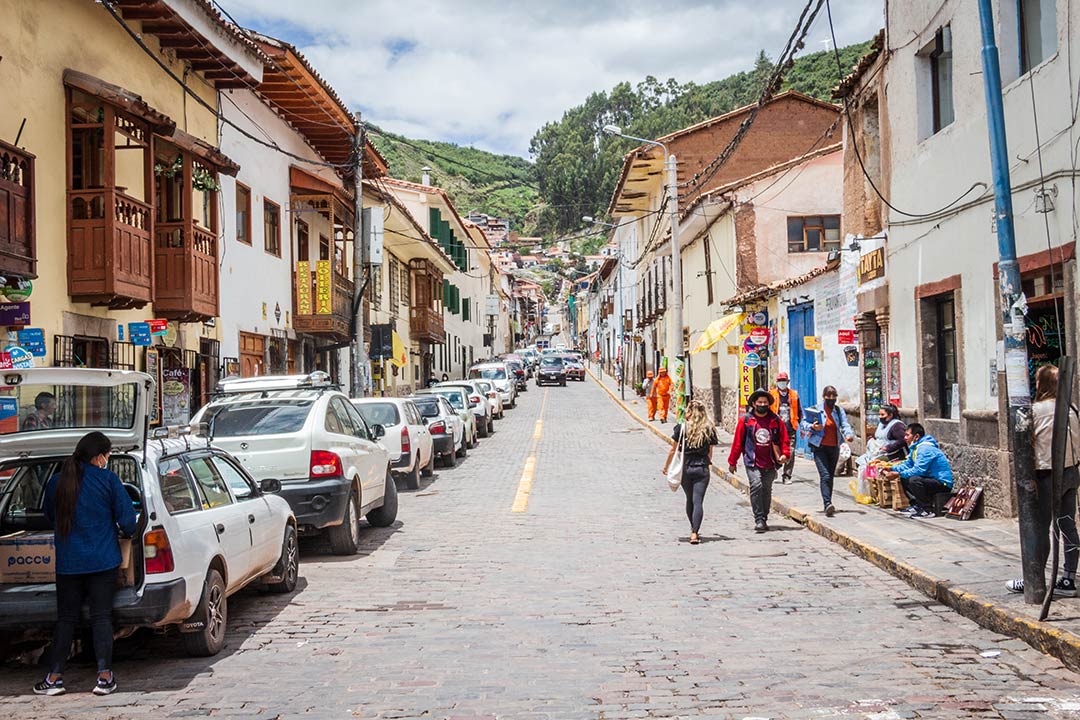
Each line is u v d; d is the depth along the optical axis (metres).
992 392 11.80
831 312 18.92
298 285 22.86
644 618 8.23
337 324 23.50
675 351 26.80
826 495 13.21
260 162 20.64
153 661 7.19
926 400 13.89
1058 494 7.16
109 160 12.48
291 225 22.80
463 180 168.12
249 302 19.64
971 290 12.23
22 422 6.98
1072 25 9.61
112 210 12.40
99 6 13.66
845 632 7.63
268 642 7.66
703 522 14.01
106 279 12.34
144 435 7.22
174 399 14.98
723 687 6.15
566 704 5.85
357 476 11.88
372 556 11.55
